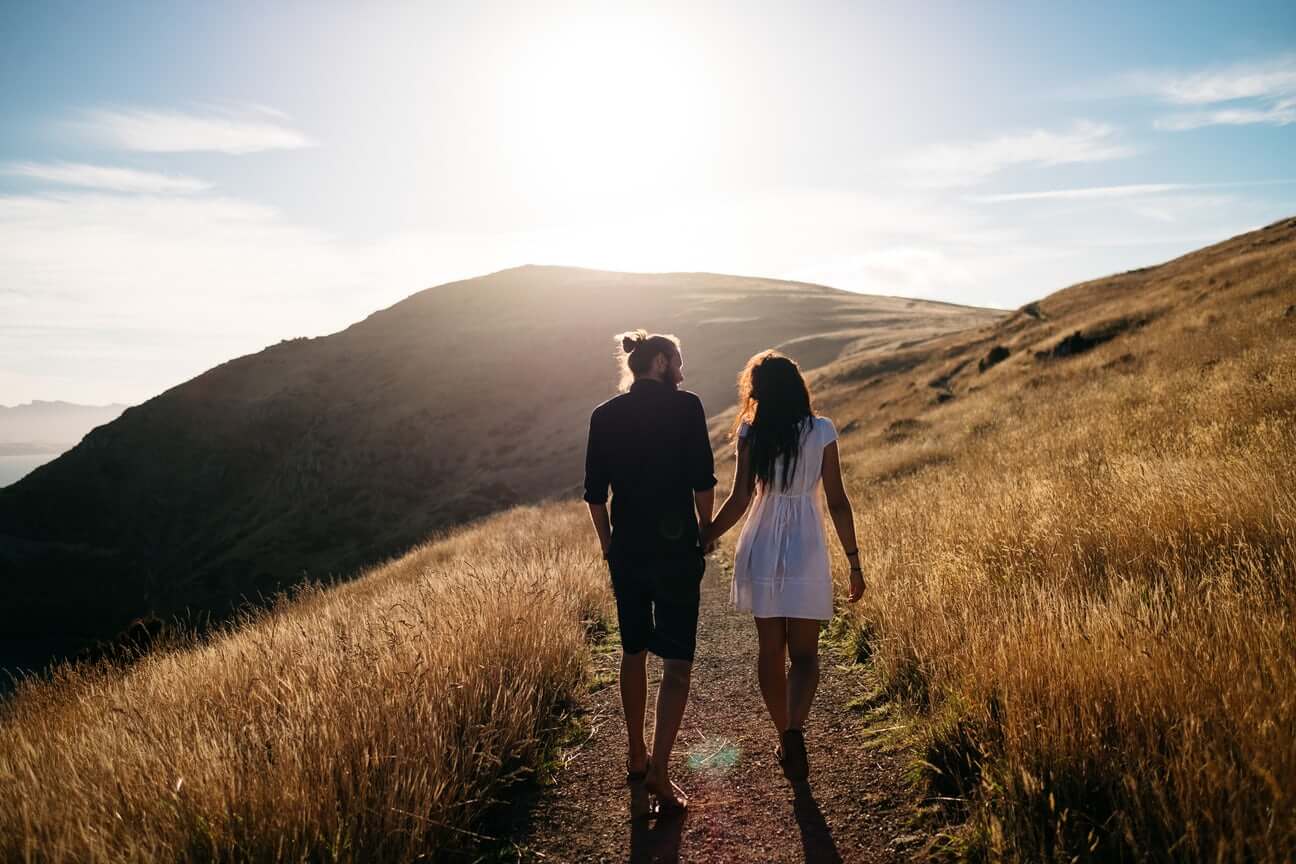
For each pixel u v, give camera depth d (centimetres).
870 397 3356
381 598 855
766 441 357
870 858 284
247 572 5309
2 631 5494
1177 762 249
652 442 348
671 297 9781
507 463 5719
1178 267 3728
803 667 350
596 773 380
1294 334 1457
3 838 270
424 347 9081
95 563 6338
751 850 297
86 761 350
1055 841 251
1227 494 523
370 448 6775
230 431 8206
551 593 637
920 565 609
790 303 8650
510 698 416
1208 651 311
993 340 3691
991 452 1330
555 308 9875
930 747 342
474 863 297
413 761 316
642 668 352
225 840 268
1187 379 1334
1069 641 344
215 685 475
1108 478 714
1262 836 215
